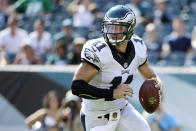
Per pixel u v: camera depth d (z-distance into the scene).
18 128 26.92
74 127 24.42
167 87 25.61
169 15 36.91
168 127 23.69
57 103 25.64
